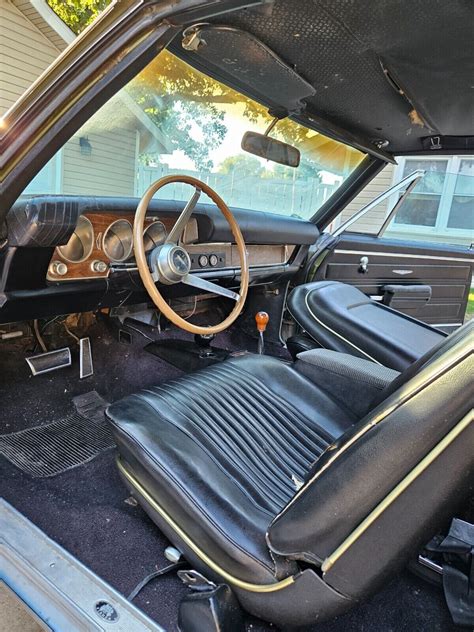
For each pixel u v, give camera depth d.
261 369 1.55
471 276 3.19
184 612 0.88
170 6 0.79
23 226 1.27
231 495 0.95
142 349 2.29
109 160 1.63
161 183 1.49
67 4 3.64
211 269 1.97
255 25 1.17
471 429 0.58
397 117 1.85
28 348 2.12
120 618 0.88
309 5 1.07
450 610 0.96
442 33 1.16
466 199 2.75
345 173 2.52
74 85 0.93
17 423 1.83
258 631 0.90
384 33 1.18
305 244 2.45
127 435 1.07
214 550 0.89
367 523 0.66
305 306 2.10
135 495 1.13
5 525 1.13
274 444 1.24
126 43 0.86
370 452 0.65
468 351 0.60
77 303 1.63
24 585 1.00
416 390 0.63
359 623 0.98
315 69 1.45
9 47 4.05
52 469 1.60
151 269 1.49
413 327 2.10
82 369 2.10
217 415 1.26
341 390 1.51
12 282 1.39
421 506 0.63
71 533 1.28
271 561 0.81
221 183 2.14
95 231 1.54
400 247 2.81
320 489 0.70
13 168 1.05
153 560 1.18
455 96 1.57
